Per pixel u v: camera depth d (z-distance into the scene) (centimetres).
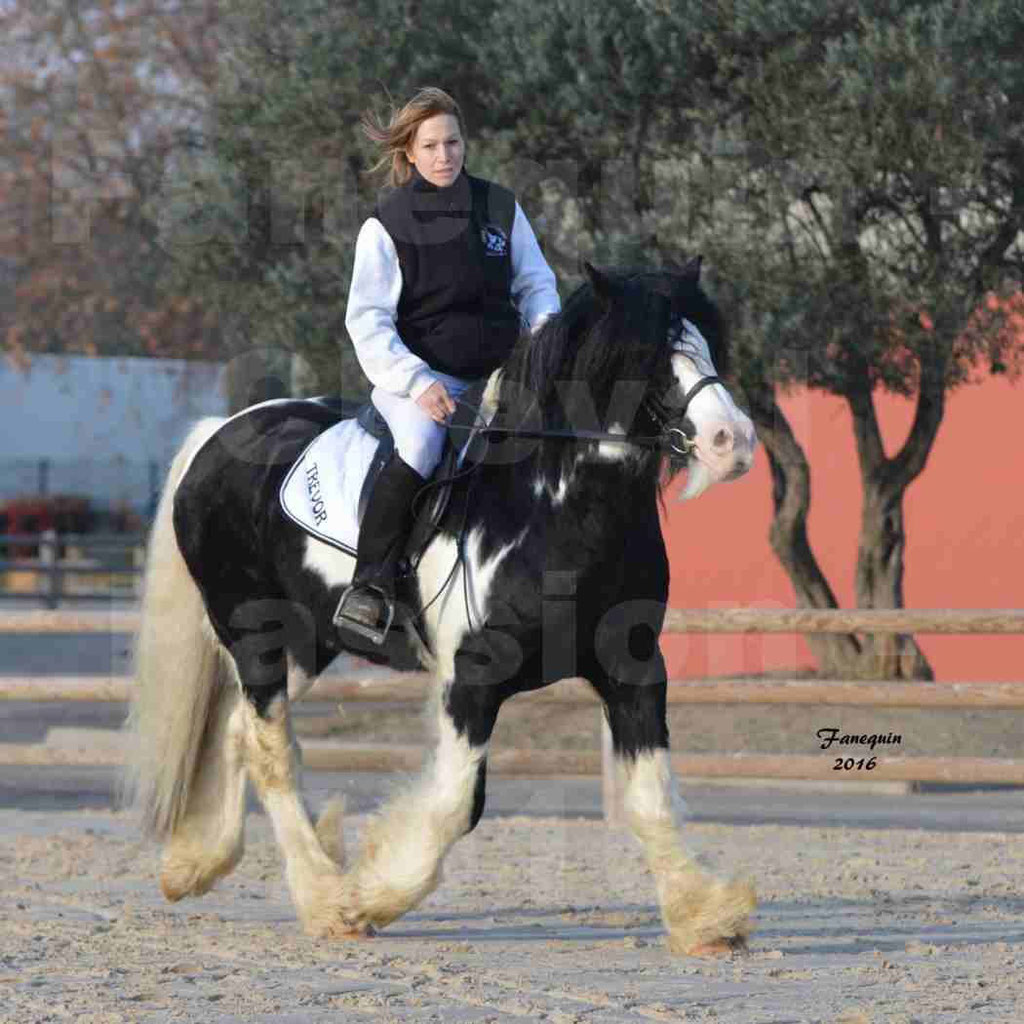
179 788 847
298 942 748
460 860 1010
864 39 1208
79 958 710
